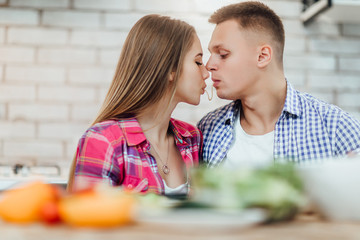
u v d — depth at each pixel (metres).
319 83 2.87
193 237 0.45
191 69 1.23
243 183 0.52
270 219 0.52
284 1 2.86
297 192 0.54
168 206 0.55
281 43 1.45
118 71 1.24
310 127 1.39
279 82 1.42
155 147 1.21
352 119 1.39
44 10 2.70
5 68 2.67
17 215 0.51
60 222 0.51
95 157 1.11
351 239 0.45
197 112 2.75
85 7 2.73
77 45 2.71
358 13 2.72
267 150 1.39
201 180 0.53
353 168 0.57
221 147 1.41
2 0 2.68
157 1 2.77
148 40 1.21
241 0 2.78
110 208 0.49
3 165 2.47
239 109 1.46
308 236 0.46
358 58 2.89
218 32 1.41
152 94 1.19
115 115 1.20
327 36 2.89
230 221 0.46
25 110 2.67
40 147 2.66
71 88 2.70
